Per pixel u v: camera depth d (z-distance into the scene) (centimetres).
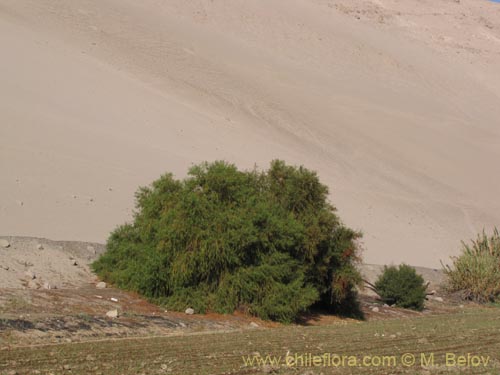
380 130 16162
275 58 19912
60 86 11075
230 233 4934
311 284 5416
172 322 4347
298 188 5622
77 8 17012
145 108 11762
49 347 3231
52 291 4584
